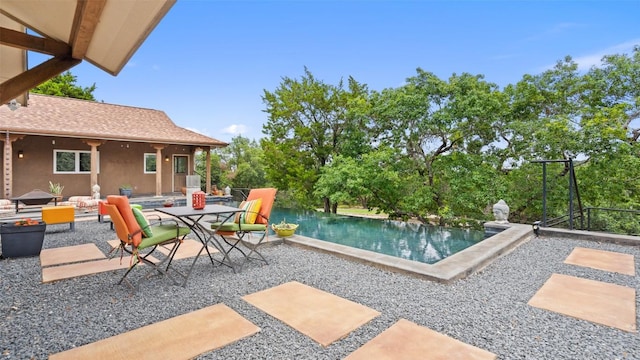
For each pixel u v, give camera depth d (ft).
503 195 32.86
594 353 7.57
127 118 48.16
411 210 37.81
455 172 35.22
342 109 46.34
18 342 8.00
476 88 35.42
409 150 39.60
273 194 16.34
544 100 34.71
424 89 36.04
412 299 10.81
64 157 41.27
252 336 8.34
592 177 32.60
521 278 12.98
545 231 21.42
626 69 31.32
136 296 11.07
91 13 7.99
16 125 34.01
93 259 15.92
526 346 7.86
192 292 11.46
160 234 12.44
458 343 7.97
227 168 81.35
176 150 51.24
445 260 14.49
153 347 7.77
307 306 10.23
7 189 32.86
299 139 48.19
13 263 15.19
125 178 46.11
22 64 14.66
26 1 8.69
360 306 10.21
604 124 28.78
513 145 34.53
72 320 9.25
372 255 15.53
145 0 7.93
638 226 34.19
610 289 11.69
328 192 39.65
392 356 7.39
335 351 7.63
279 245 19.17
